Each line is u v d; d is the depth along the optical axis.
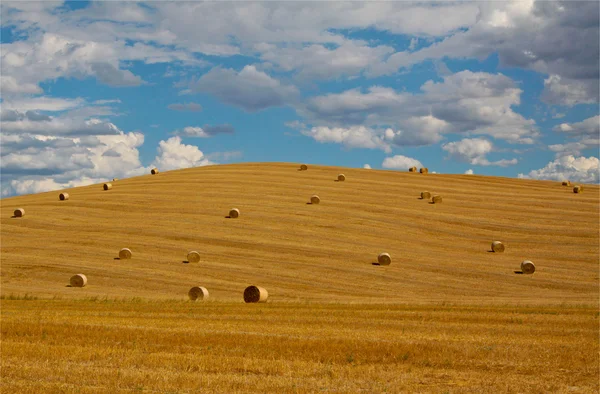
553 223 61.62
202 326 22.44
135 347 17.73
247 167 95.12
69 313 26.92
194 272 45.62
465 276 46.09
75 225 59.16
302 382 13.61
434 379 14.27
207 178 83.31
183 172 91.75
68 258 48.88
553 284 44.00
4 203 72.19
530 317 26.34
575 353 17.31
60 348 17.08
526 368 15.46
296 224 59.50
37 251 50.81
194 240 54.38
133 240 54.31
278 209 64.56
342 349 17.50
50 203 68.88
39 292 39.16
